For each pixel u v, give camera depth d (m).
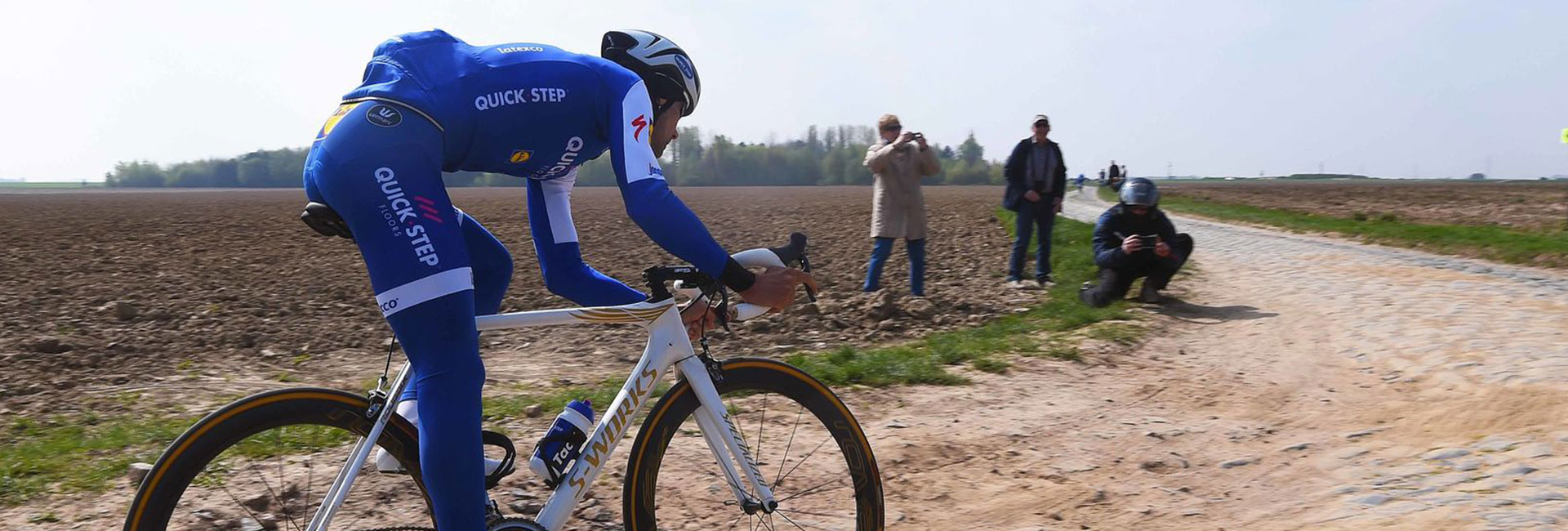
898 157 9.23
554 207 2.56
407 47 2.22
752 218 28.08
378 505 2.91
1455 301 7.92
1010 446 4.18
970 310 8.67
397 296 2.05
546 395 5.10
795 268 2.40
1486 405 4.49
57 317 8.20
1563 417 4.16
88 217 30.03
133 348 6.76
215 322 8.02
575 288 2.58
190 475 2.07
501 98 2.17
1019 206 10.35
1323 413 4.72
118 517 3.21
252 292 10.04
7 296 9.57
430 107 2.11
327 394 2.18
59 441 4.16
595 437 2.36
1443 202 37.41
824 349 6.82
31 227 23.67
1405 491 3.40
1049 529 3.23
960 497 3.56
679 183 130.38
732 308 2.50
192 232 21.55
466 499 2.07
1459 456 3.76
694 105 2.57
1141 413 4.79
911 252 9.45
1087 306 8.46
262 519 2.63
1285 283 9.72
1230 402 5.01
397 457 2.26
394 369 6.20
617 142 2.21
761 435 3.05
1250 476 3.77
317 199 2.19
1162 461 3.96
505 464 2.38
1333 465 3.84
